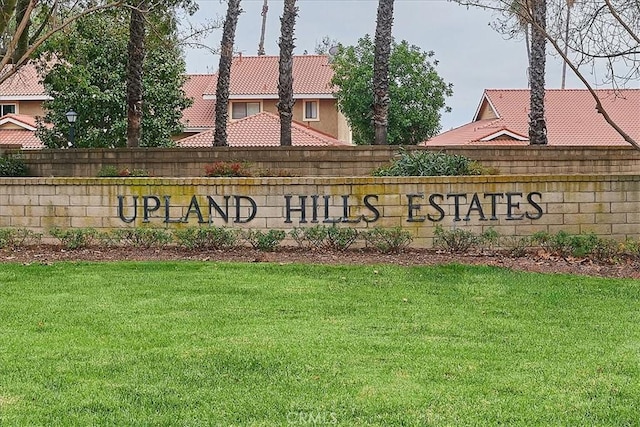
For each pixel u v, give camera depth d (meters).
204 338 6.83
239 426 4.73
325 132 36.28
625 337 7.00
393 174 14.22
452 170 14.10
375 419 4.86
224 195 12.56
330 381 5.60
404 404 5.12
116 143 26.36
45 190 12.78
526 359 6.24
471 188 12.35
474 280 9.66
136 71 19.59
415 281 9.59
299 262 10.86
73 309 8.02
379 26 19.80
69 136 25.70
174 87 27.53
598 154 19.53
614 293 9.02
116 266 10.44
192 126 33.91
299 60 38.22
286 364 6.01
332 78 33.66
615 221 12.47
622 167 19.69
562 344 6.74
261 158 18.67
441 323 7.48
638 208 12.48
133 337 6.86
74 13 17.02
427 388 5.46
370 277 9.79
